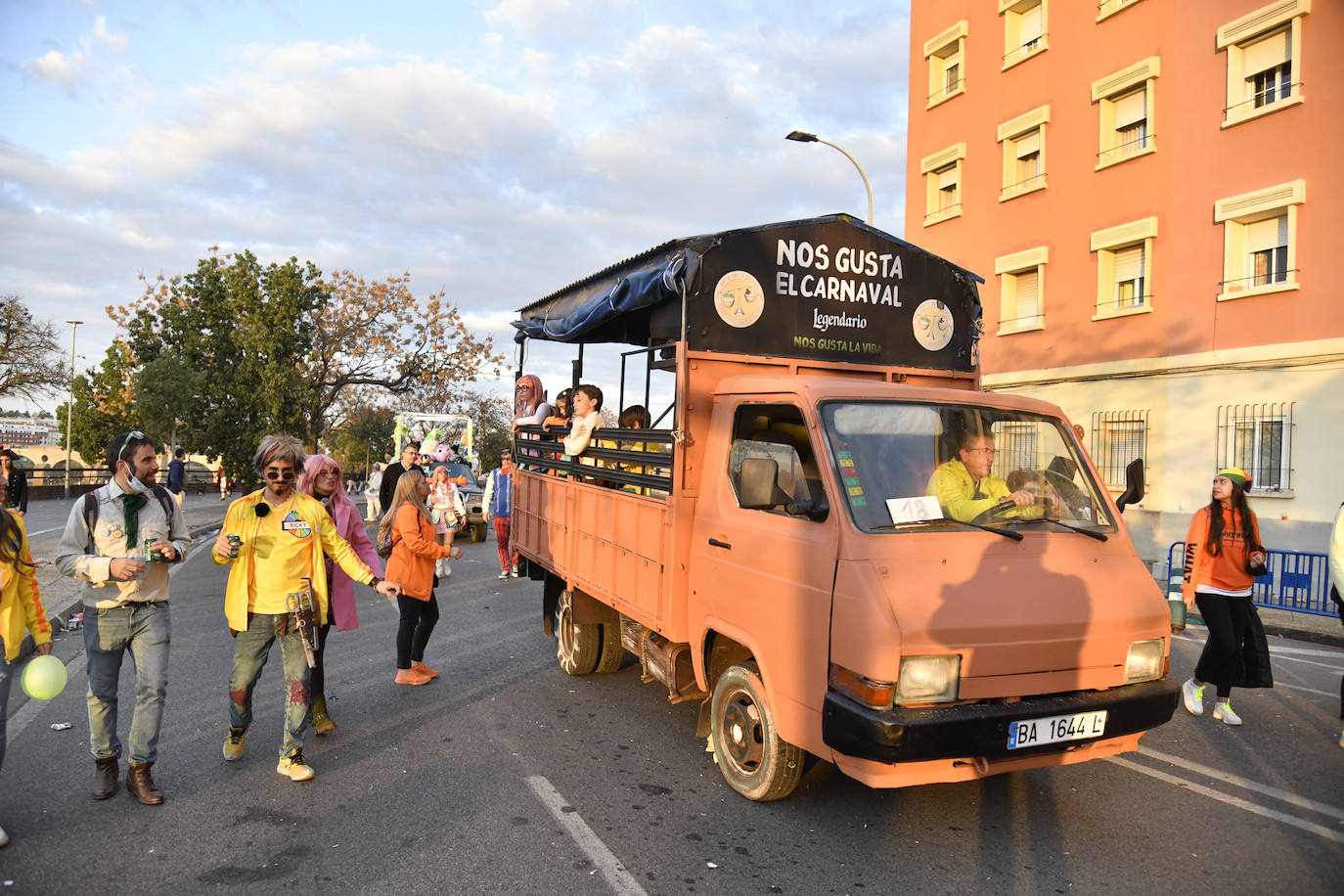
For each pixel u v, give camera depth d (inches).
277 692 243.0
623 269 228.2
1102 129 640.4
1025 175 722.2
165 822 156.2
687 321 185.8
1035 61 701.3
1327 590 423.8
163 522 167.8
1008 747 133.9
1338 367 490.0
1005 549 150.3
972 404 171.6
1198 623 394.3
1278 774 188.9
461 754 195.0
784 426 167.3
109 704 165.5
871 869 141.6
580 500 246.2
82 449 1796.3
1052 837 154.6
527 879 135.9
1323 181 500.7
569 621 263.1
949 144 794.2
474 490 671.8
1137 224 607.2
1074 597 146.9
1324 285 498.3
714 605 175.2
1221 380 550.9
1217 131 560.1
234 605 176.9
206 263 1385.3
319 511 184.7
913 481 155.6
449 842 149.1
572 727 215.9
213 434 1304.1
